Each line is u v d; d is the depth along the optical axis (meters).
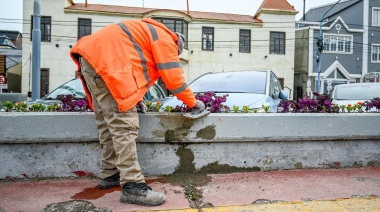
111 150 2.56
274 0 25.77
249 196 2.52
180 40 2.59
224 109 3.23
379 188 2.73
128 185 2.30
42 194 2.50
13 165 2.81
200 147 3.06
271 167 3.20
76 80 6.00
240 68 24.52
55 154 2.88
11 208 2.22
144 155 2.97
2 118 2.71
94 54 2.23
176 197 2.48
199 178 2.94
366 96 7.52
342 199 2.48
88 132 2.84
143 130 2.88
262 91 4.67
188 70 23.81
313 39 26.94
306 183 2.84
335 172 3.18
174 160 3.03
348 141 3.37
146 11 24.12
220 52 24.25
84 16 22.22
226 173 3.10
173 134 2.94
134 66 2.27
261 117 3.09
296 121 3.16
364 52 28.17
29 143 2.83
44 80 21.83
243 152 3.14
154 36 2.37
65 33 21.97
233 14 26.66
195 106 2.79
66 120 2.81
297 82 27.92
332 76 27.48
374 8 28.98
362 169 3.30
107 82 2.18
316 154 3.29
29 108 3.05
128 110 2.27
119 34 2.29
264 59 24.81
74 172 2.91
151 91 6.66
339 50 27.67
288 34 25.11
